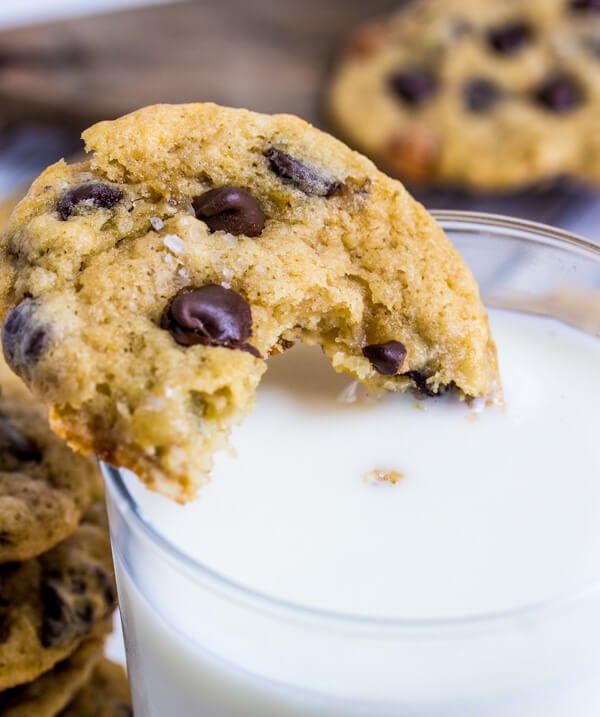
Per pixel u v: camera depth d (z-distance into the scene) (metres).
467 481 0.27
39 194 0.27
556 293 0.30
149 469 0.25
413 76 0.55
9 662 0.29
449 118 0.53
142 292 0.26
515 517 0.27
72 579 0.30
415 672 0.24
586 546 0.26
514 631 0.24
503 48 0.56
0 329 0.26
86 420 0.25
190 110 0.27
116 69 0.57
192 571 0.24
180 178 0.27
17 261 0.26
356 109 0.54
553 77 0.55
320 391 0.29
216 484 0.27
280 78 0.57
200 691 0.26
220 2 0.63
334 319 0.27
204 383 0.25
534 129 0.52
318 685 0.25
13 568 0.30
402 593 0.26
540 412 0.28
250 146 0.27
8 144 0.55
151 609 0.26
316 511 0.27
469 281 0.28
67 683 0.30
